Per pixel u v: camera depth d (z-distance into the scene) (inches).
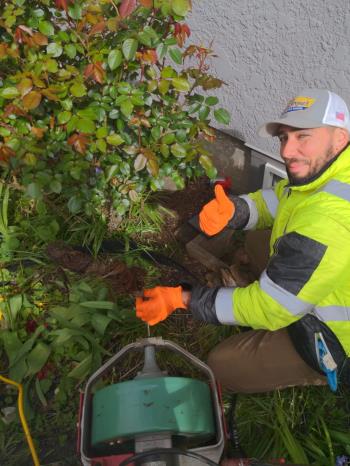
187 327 89.0
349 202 51.9
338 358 61.7
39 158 85.2
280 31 85.5
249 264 99.7
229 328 87.7
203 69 92.2
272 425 75.0
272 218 76.4
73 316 83.0
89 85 81.1
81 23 71.4
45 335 84.2
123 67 77.5
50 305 89.0
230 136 110.0
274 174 104.3
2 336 83.1
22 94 69.8
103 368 59.3
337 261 51.9
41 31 71.5
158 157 91.2
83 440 52.7
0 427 75.2
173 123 86.4
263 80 94.2
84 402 55.5
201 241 97.6
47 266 92.4
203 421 51.1
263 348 69.2
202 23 99.4
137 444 49.2
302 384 72.7
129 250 97.3
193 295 61.5
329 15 76.6
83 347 84.0
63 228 99.7
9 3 73.0
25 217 99.7
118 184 95.9
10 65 79.0
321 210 52.0
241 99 101.4
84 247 95.3
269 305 54.9
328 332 60.6
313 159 56.1
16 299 87.0
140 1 65.6
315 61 83.0
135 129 86.6
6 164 80.9
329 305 59.0
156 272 95.3
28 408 76.7
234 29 93.4
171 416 48.6
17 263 93.0
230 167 114.0
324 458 70.3
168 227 102.7
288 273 53.3
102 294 85.8
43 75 72.9
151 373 56.6
